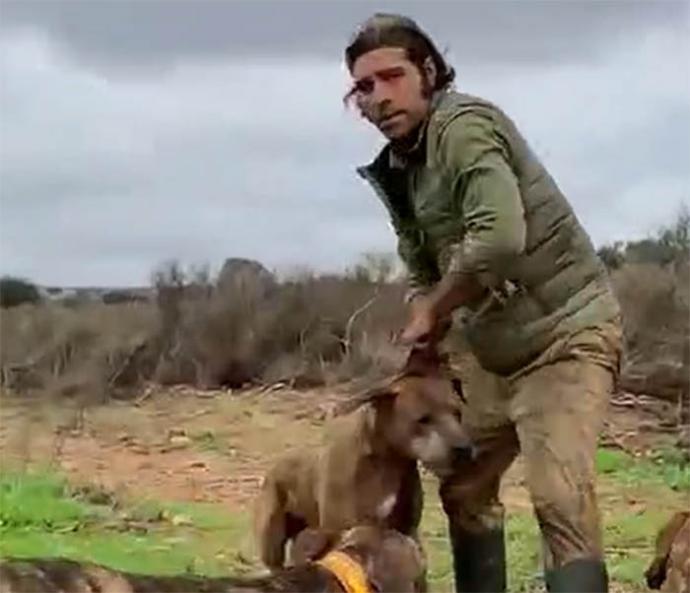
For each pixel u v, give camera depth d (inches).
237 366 932.0
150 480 634.8
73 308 1008.2
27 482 601.3
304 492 388.8
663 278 846.5
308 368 901.8
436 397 329.1
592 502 291.0
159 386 924.0
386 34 293.7
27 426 773.3
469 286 287.1
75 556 482.6
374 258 950.4
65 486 599.8
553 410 293.4
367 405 345.7
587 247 297.3
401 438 335.6
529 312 294.2
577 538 290.2
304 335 928.3
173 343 943.7
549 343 294.0
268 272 983.6
